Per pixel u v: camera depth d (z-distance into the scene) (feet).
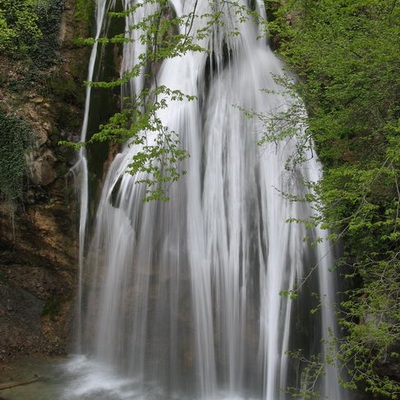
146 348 33.35
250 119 35.17
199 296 32.40
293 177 32.81
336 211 24.81
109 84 25.41
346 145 29.22
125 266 34.40
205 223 33.30
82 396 29.89
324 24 28.25
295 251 31.42
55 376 32.12
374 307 21.21
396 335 19.90
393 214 25.09
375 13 27.81
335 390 28.94
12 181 36.50
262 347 30.83
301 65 33.30
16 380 30.91
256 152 34.12
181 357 32.42
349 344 21.11
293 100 35.04
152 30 24.13
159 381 32.63
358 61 26.13
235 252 32.24
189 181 34.35
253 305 31.35
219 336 31.78
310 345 30.25
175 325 32.76
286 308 30.58
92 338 35.47
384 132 26.02
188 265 32.83
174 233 33.40
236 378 31.27
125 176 35.04
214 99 36.99
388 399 26.27
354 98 28.09
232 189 33.65
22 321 35.53
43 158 36.96
